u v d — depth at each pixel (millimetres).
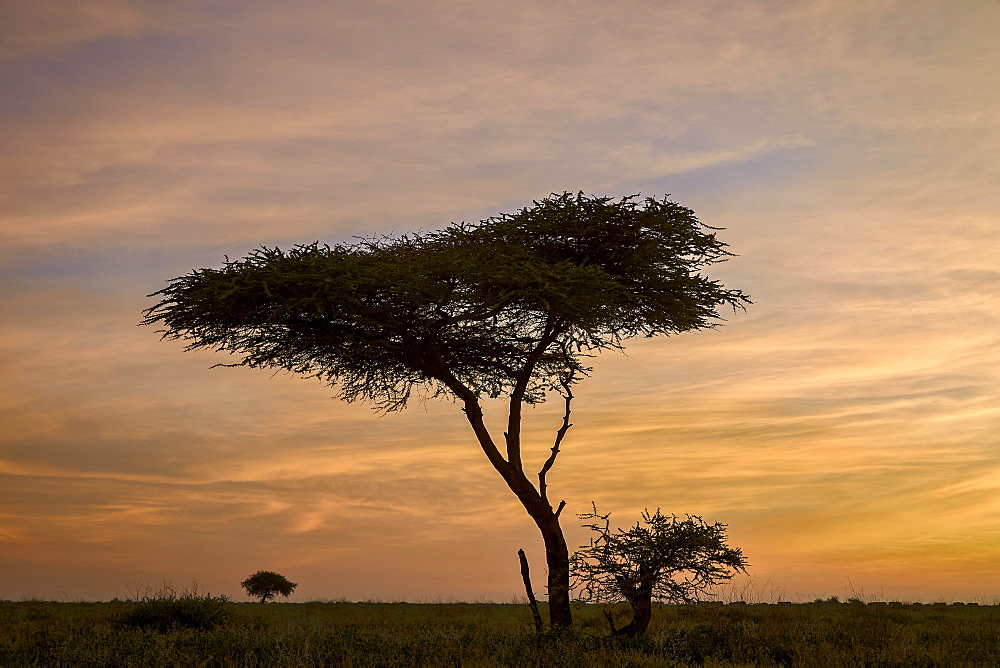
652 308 19891
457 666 12531
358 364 20234
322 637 14539
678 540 15398
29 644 13883
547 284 17266
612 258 19453
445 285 17766
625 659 13008
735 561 15492
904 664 12969
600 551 15680
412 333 18531
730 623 16812
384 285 17234
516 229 19094
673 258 19000
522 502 18625
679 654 14039
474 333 19359
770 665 12938
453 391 19453
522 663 12750
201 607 18609
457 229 19438
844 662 12938
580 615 22906
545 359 20750
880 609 24094
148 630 16719
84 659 12500
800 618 19922
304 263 17406
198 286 18000
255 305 17766
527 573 17250
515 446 19031
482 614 24703
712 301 19766
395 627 18359
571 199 19109
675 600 15641
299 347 19078
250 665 12359
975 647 14891
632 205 19125
